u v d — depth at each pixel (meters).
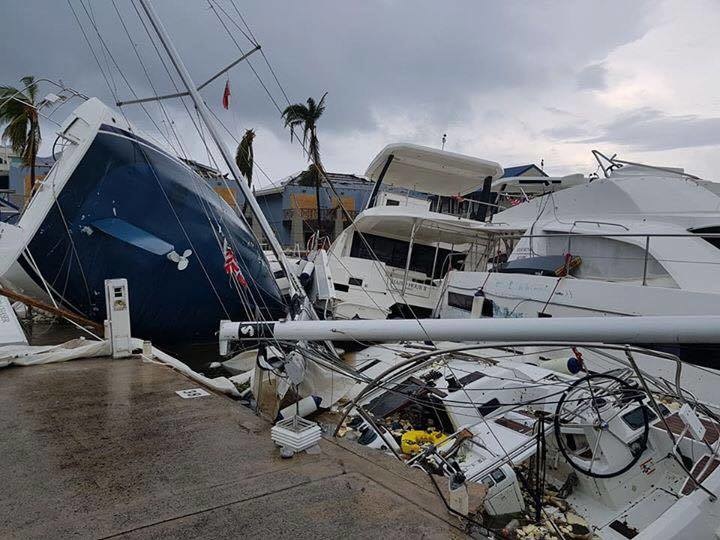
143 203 8.66
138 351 7.18
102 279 8.38
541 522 3.91
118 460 3.59
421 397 5.54
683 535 3.51
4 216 21.14
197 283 9.04
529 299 7.88
